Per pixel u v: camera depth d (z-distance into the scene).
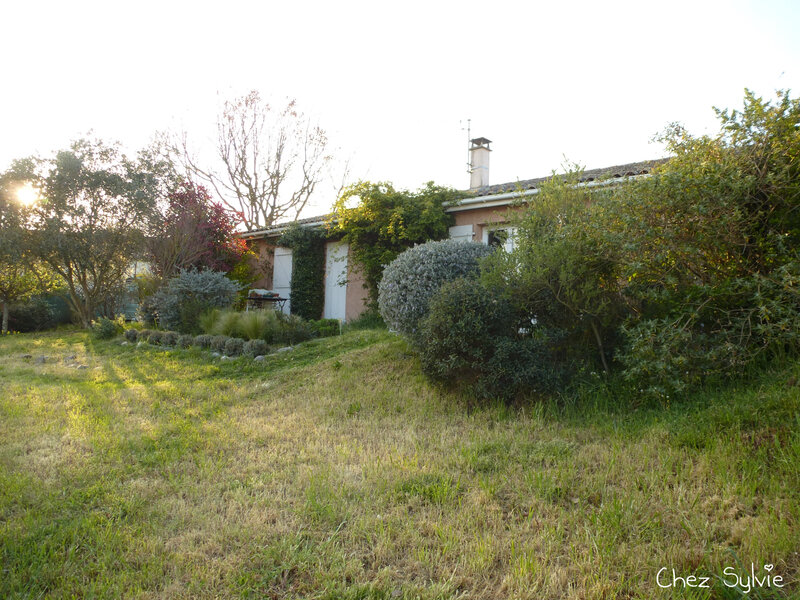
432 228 12.15
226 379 8.85
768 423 4.10
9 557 3.08
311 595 2.74
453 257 8.02
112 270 17.44
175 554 3.11
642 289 5.61
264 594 2.77
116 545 3.23
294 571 2.98
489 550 3.03
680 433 4.40
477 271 7.77
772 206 5.04
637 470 3.98
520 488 3.88
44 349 13.14
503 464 4.37
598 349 6.32
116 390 7.93
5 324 17.62
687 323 5.04
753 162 5.06
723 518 3.21
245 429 5.75
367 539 3.25
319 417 6.25
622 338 6.10
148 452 5.00
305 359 9.61
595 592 2.60
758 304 4.70
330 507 3.56
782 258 4.89
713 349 4.92
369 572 2.92
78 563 3.05
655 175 5.36
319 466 4.50
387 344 9.27
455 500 3.75
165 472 4.49
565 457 4.39
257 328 11.46
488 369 5.93
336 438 5.38
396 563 3.03
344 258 14.57
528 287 6.20
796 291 4.43
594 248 5.66
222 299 14.12
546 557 2.95
